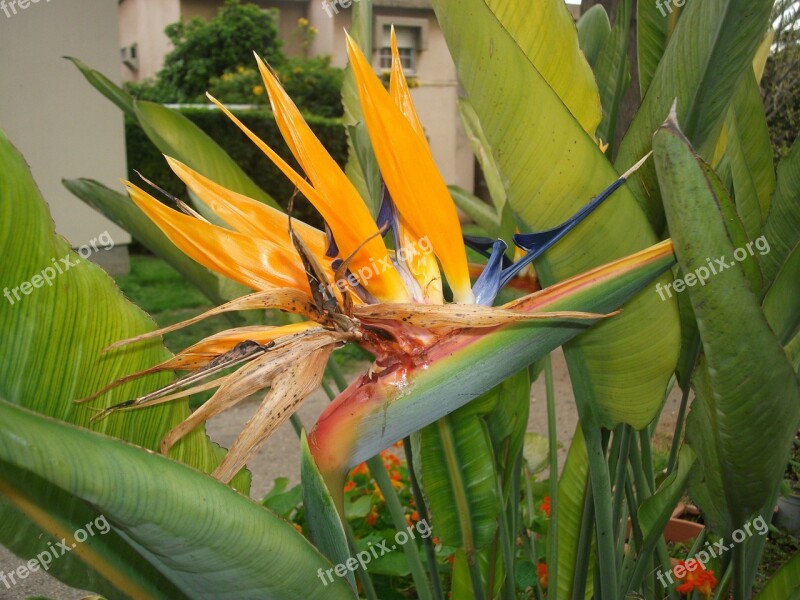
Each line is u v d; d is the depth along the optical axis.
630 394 0.38
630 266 0.32
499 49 0.30
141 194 0.32
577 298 0.32
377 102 0.31
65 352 0.30
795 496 0.73
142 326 0.32
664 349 0.37
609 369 0.38
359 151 0.52
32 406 0.29
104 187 0.52
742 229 0.35
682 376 0.48
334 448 0.31
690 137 0.39
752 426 0.35
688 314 0.45
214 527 0.24
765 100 1.12
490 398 0.43
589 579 0.58
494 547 0.51
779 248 0.46
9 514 0.30
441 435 0.44
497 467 0.49
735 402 0.34
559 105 0.32
